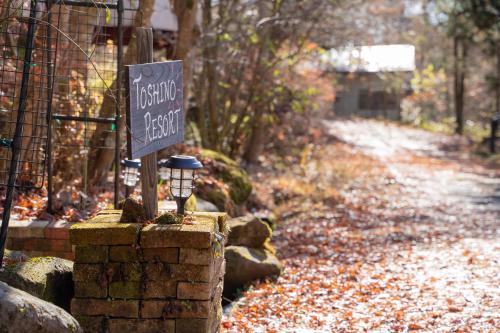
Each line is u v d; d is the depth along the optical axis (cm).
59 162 978
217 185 1237
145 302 520
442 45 5062
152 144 539
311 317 809
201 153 1381
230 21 1794
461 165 2984
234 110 2105
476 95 5712
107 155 1028
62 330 459
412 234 1445
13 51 865
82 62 965
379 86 5509
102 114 1006
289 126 2645
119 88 784
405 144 3966
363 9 2192
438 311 823
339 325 777
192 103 2058
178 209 571
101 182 1046
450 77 5666
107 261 519
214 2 1789
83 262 519
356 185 2209
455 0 3306
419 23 4597
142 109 519
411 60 5116
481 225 1572
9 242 734
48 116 792
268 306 855
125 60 1049
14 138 540
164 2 1409
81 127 983
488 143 3872
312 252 1231
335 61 2248
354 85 5525
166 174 977
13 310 433
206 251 518
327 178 2209
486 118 5431
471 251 1225
